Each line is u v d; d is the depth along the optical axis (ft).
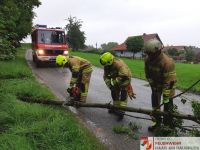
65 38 38.32
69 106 16.38
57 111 13.83
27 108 13.41
